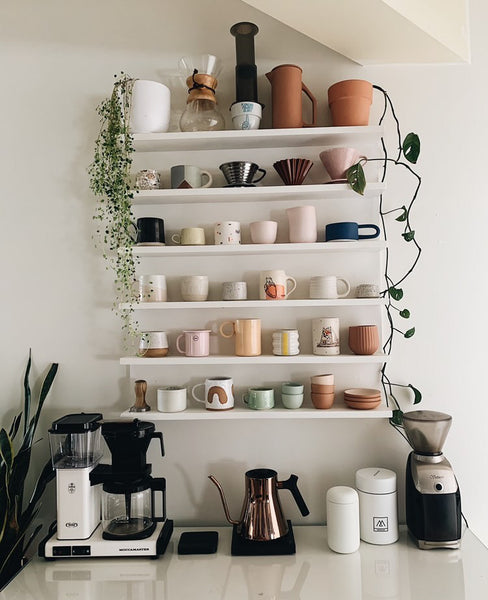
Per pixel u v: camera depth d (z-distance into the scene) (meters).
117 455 1.42
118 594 1.18
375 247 1.47
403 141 1.60
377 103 1.63
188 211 1.63
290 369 1.60
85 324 1.62
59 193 1.63
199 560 1.34
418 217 1.61
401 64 1.64
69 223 1.63
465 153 1.62
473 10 1.65
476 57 1.64
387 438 1.59
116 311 1.62
